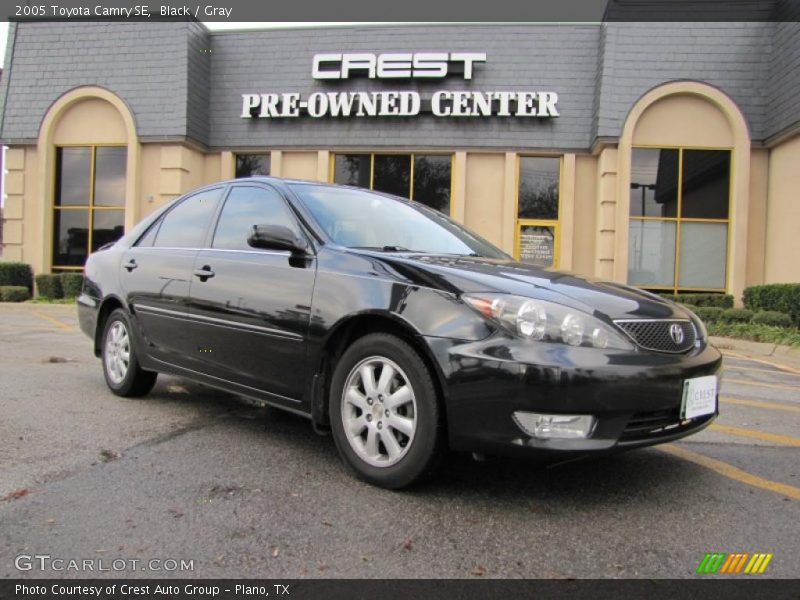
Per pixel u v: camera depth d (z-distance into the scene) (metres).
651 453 3.95
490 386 2.83
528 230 14.93
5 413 4.53
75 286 15.34
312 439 4.09
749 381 7.01
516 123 14.75
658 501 3.15
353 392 3.33
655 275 14.14
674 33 13.84
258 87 15.87
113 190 16.12
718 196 14.08
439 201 15.28
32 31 16.30
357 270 3.42
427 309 3.06
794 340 9.56
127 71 15.65
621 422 2.86
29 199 16.39
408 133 15.06
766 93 13.69
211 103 16.16
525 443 2.80
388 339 3.18
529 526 2.82
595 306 3.05
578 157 14.77
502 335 2.88
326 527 2.77
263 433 4.20
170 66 15.38
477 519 2.88
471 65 14.76
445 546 2.62
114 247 5.44
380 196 4.58
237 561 2.46
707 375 3.23
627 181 13.80
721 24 13.79
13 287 15.12
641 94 13.81
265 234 3.61
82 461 3.54
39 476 3.29
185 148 15.55
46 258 16.19
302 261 3.67
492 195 14.97
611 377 2.80
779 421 4.95
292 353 3.58
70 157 16.30
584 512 2.99
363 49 15.34
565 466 3.64
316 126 15.49
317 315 3.46
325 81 15.51
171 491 3.13
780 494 3.28
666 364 2.99
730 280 13.81
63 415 4.52
